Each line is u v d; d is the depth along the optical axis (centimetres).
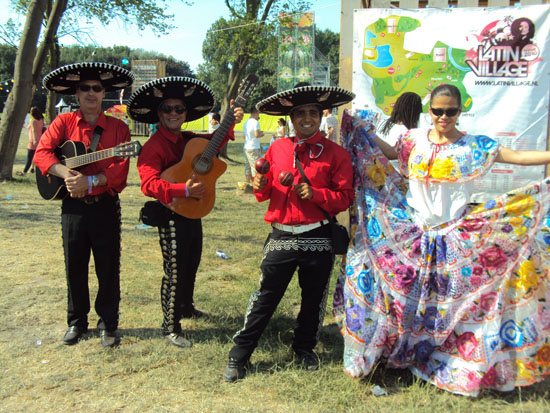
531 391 341
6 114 1194
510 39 514
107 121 402
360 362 346
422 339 353
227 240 744
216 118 1313
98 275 405
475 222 337
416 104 450
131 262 617
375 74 541
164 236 396
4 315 457
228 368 357
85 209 388
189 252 423
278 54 2145
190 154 393
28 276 556
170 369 369
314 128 353
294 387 343
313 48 2122
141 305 489
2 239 701
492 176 532
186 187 378
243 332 361
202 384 347
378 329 347
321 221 358
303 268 362
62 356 385
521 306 332
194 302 496
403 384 352
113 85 424
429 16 525
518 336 331
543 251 335
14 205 930
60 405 321
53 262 607
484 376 332
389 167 373
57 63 1795
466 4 557
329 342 418
